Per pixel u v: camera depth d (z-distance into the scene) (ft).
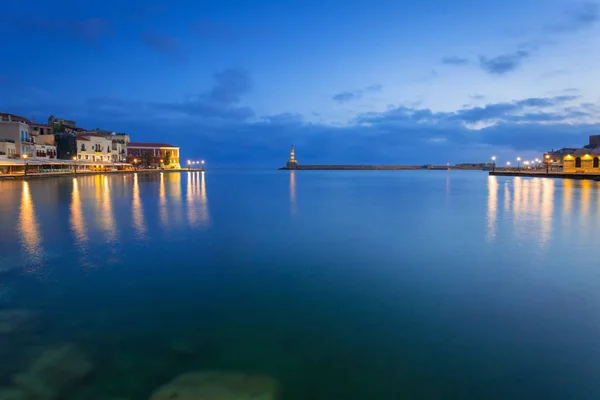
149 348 22.49
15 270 38.14
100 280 35.04
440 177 350.64
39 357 21.45
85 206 91.15
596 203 99.76
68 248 47.57
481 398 18.03
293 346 22.71
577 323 25.70
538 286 33.22
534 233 57.88
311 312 27.66
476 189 162.91
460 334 24.14
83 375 19.76
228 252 45.80
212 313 27.50
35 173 220.23
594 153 265.95
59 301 29.89
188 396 17.88
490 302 29.45
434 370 20.24
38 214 76.69
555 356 21.57
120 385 18.84
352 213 82.64
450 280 34.94
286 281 34.65
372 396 18.12
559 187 166.61
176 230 60.44
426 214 80.74
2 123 219.61
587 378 19.51
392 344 22.89
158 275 36.55
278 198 120.78
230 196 127.95
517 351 22.08
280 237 55.01
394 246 48.96
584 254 44.52
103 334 24.27
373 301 29.73
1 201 99.30
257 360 21.20
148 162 433.07
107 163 299.38
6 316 26.99
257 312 27.66
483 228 62.54
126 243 50.72
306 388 18.69
